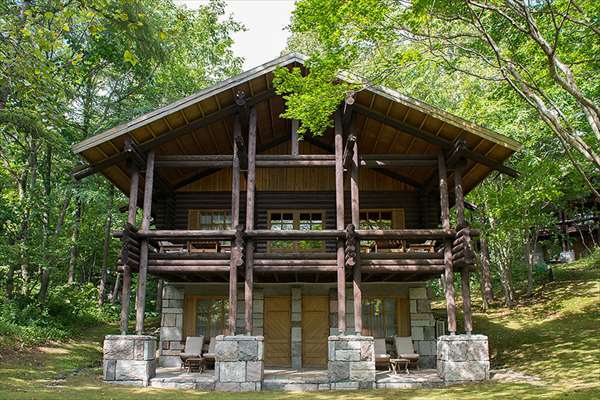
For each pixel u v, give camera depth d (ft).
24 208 55.21
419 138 41.04
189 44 72.08
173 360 44.04
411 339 42.88
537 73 32.73
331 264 36.88
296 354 44.09
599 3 28.76
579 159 46.34
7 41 31.37
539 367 37.40
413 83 58.18
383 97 37.47
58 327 53.16
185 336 44.98
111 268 92.53
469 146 38.68
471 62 50.26
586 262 75.36
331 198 47.50
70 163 61.16
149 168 38.29
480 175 42.78
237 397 29.81
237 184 37.78
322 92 31.48
